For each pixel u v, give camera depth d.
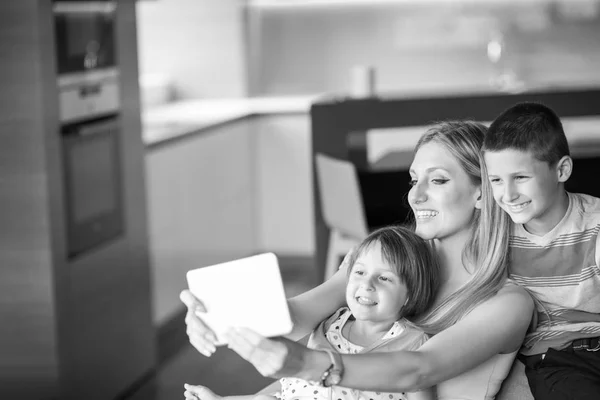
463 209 2.03
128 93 4.59
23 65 3.72
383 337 1.95
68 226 3.97
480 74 7.37
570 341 2.04
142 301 4.77
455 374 1.80
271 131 7.17
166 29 7.43
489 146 1.97
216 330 1.70
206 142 6.14
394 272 1.94
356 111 4.96
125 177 4.55
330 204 4.75
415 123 4.97
